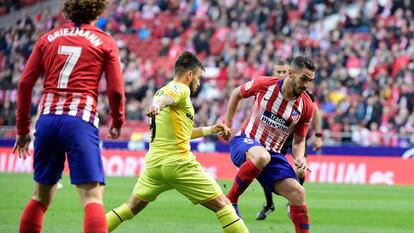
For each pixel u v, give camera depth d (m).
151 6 70.75
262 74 57.22
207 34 64.12
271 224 22.62
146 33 68.94
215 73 59.97
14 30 68.31
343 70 54.28
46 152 12.81
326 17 65.25
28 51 66.75
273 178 16.48
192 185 15.20
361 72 53.84
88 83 12.78
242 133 17.59
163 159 15.28
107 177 45.75
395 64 55.41
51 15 72.25
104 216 12.57
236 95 17.97
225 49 61.53
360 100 49.53
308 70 16.17
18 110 12.86
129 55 61.25
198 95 56.19
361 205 29.75
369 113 48.97
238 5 66.25
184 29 66.94
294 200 16.23
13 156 50.19
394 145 47.50
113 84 12.64
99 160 12.72
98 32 13.09
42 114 12.81
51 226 20.92
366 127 48.78
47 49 12.96
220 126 16.38
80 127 12.58
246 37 63.22
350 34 61.50
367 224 23.31
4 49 67.81
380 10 62.72
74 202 28.48
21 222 13.14
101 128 52.06
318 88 52.56
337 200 32.03
